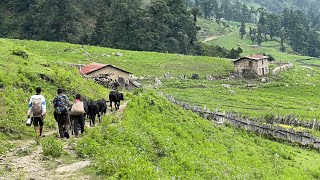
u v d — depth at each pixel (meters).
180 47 166.62
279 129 49.22
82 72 70.38
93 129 22.38
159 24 159.62
